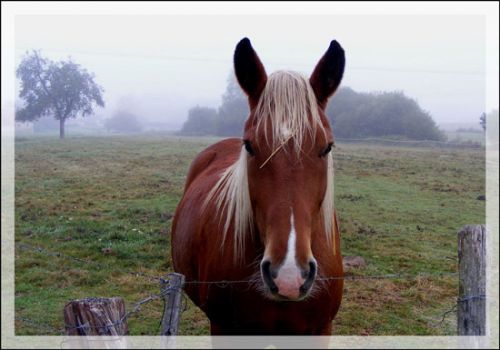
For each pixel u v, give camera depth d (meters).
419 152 14.55
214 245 2.71
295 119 2.16
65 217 8.50
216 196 2.97
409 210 9.05
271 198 2.12
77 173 12.32
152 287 5.54
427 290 5.51
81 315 2.29
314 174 2.15
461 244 2.84
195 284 3.06
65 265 6.21
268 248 2.07
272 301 2.47
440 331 4.53
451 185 10.95
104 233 7.62
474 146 15.49
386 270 6.20
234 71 2.45
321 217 2.44
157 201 9.71
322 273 2.46
